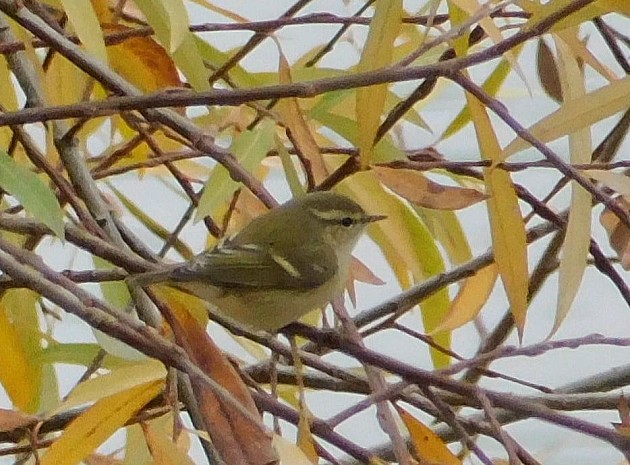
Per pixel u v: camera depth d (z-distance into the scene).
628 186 3.60
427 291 4.37
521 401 3.22
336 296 3.95
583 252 3.62
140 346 2.83
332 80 2.87
